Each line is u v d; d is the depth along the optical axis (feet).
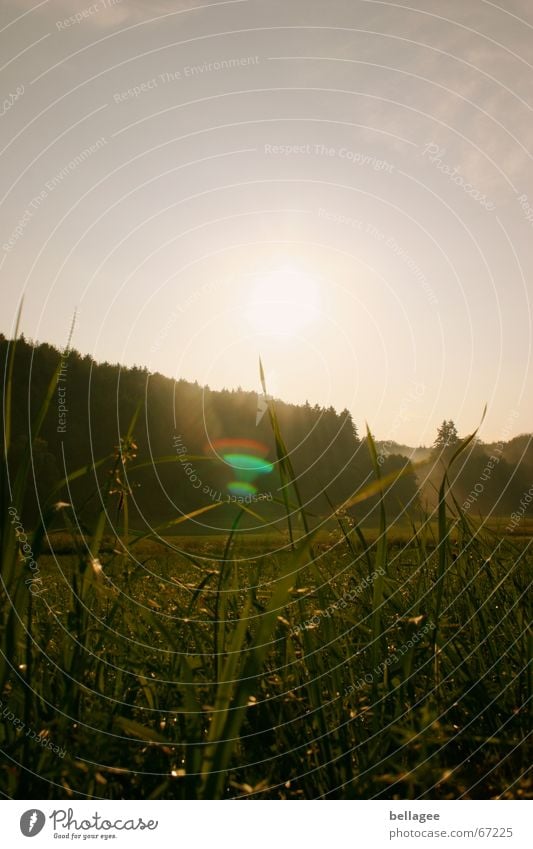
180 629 6.67
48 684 5.21
